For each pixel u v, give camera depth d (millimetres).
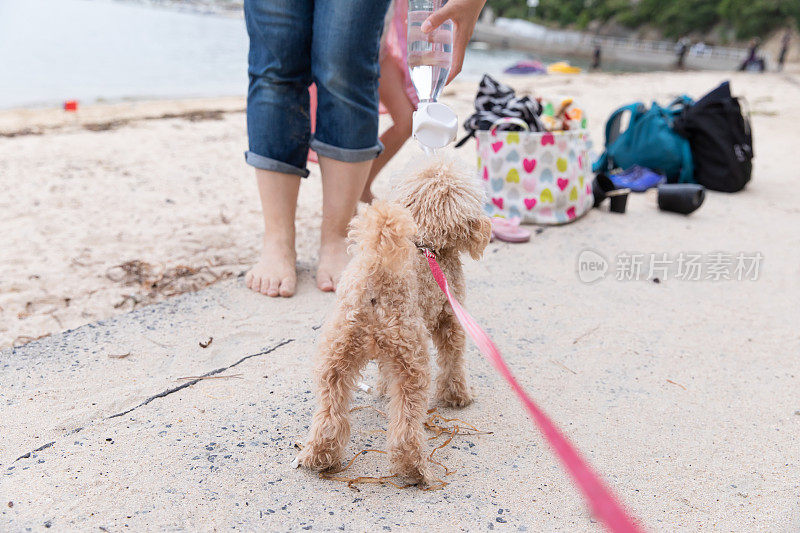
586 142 5629
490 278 4109
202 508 2014
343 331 2086
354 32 3281
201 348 3045
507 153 5148
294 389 2738
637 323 3598
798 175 7410
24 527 1899
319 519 1984
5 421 2422
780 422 2701
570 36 73562
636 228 5250
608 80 21594
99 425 2430
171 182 6262
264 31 3381
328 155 3588
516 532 1977
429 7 3070
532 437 2508
